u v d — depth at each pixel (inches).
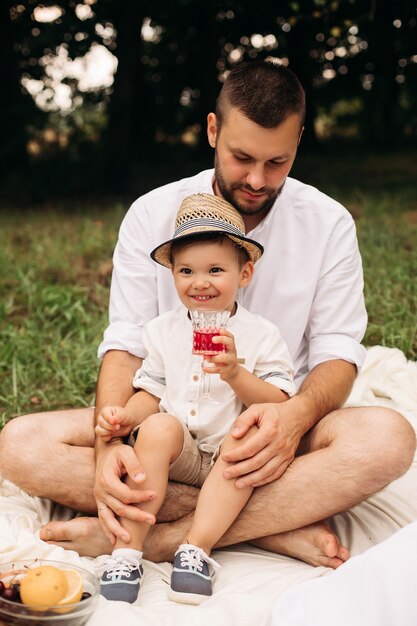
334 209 147.3
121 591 113.7
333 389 133.6
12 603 101.2
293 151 134.2
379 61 701.9
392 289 259.9
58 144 590.9
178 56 768.9
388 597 91.0
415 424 170.9
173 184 152.9
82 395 201.2
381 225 348.8
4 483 147.9
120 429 127.7
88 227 363.6
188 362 132.0
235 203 138.7
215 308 130.0
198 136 738.2
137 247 151.6
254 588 115.3
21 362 215.8
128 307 149.9
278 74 131.3
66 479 130.1
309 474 121.4
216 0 613.3
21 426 132.1
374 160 748.6
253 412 121.4
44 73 576.7
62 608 101.4
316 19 385.1
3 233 360.2
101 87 585.6
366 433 121.1
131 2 489.4
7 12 521.0
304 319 147.9
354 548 128.4
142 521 117.7
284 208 147.6
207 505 120.5
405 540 95.1
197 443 131.3
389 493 141.5
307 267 146.9
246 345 132.5
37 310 251.3
